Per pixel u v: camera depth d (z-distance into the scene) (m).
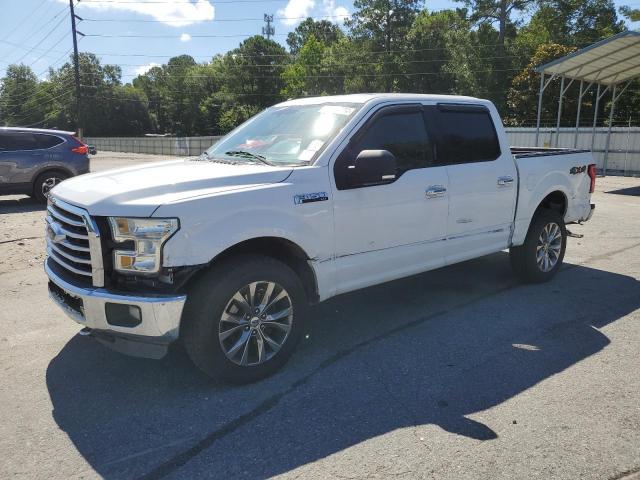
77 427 3.27
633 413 3.36
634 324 4.84
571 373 3.91
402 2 50.84
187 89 87.62
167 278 3.37
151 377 3.90
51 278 3.81
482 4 45.84
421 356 4.22
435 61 48.12
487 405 3.48
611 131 20.88
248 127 5.08
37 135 12.16
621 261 7.09
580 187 6.44
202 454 3.00
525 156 5.77
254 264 3.66
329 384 3.78
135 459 2.96
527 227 5.76
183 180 3.66
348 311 5.25
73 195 3.69
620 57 17.12
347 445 3.06
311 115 4.61
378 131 4.43
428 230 4.75
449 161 4.95
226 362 3.63
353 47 53.66
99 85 88.19
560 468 2.83
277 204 3.75
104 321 3.44
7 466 2.90
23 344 4.50
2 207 12.11
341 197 4.10
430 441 3.08
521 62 43.34
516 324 4.87
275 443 3.09
